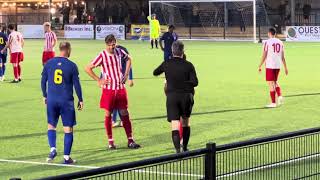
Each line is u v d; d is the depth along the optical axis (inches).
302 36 2198.6
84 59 1477.6
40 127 612.7
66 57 451.2
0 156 480.1
